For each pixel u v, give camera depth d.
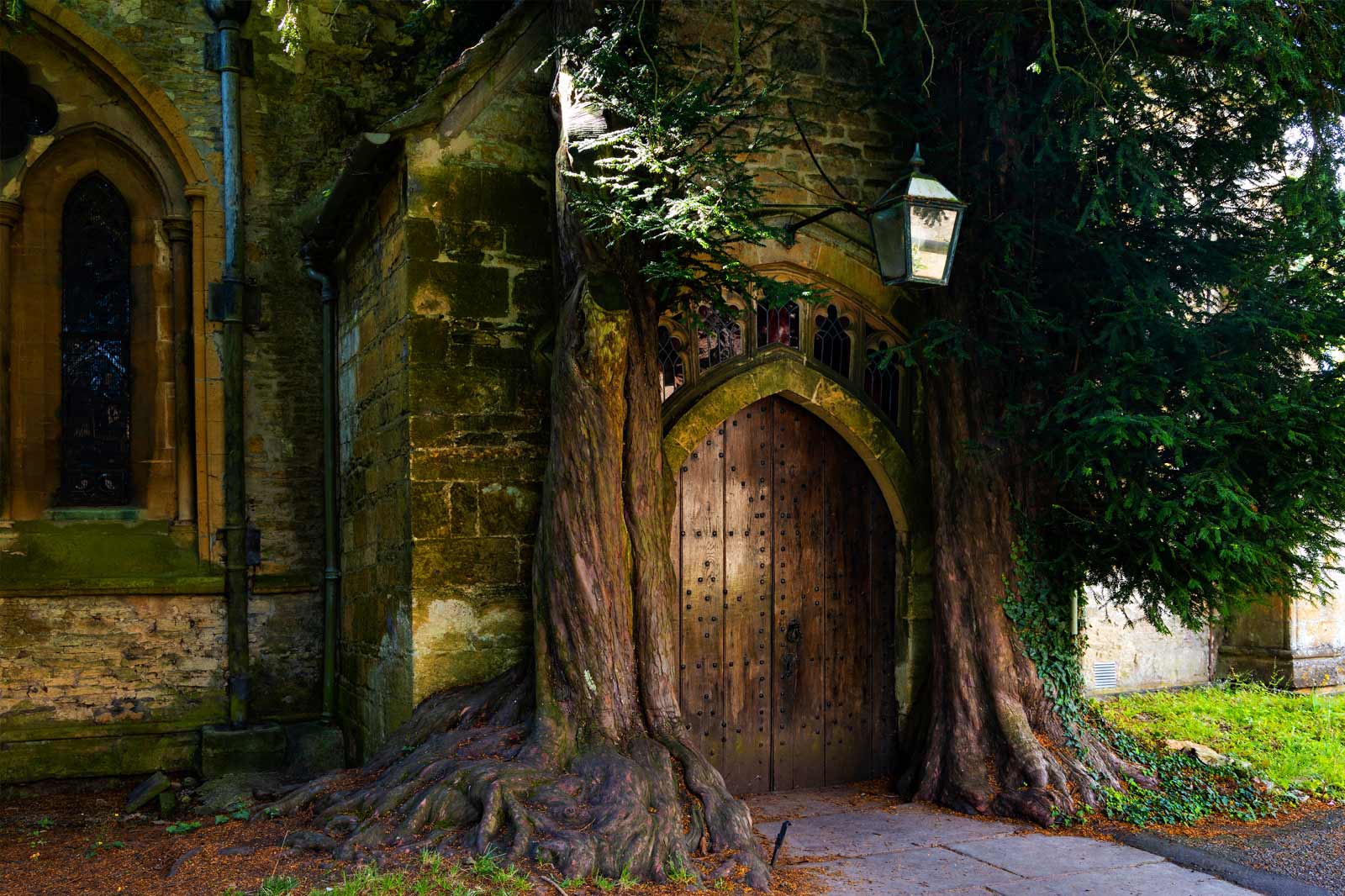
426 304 6.52
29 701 7.89
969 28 7.13
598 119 6.14
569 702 5.88
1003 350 7.34
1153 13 6.68
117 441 8.57
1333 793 7.23
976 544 7.21
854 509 7.75
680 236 5.70
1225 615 7.20
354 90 8.99
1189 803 6.81
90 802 7.60
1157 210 6.64
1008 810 6.66
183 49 8.53
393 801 5.53
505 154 6.77
